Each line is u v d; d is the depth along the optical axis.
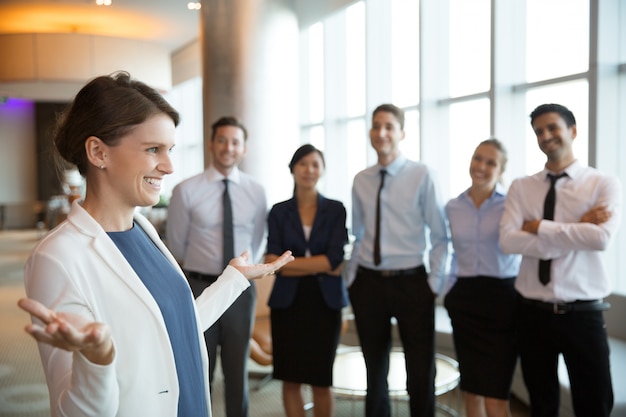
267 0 6.81
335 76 8.04
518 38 5.23
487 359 3.10
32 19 10.03
